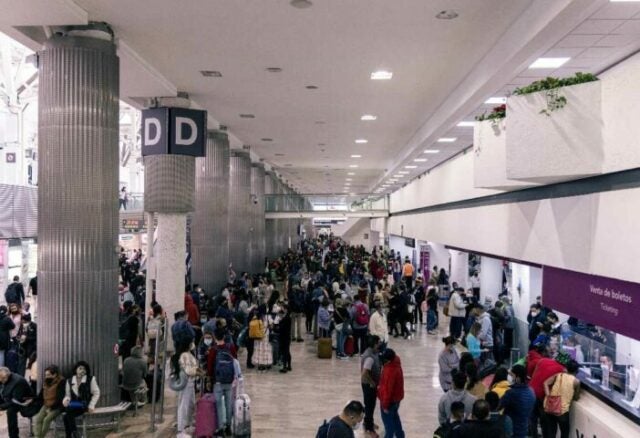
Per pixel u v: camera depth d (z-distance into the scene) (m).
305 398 10.23
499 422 5.25
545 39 6.82
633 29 6.39
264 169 26.56
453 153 17.12
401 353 14.06
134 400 9.06
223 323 9.27
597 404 6.91
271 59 10.01
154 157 12.52
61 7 7.31
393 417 7.30
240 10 7.68
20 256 19.16
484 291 17.34
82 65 8.09
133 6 7.62
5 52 21.83
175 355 7.93
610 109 6.76
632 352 8.38
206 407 7.70
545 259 9.04
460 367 7.71
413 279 22.05
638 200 6.22
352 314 13.74
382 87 11.89
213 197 16.88
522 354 12.98
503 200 11.54
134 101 13.19
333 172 32.31
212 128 16.45
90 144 8.18
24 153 24.28
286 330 12.25
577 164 7.06
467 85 10.72
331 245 43.03
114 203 8.58
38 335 8.28
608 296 7.04
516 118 7.57
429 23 8.02
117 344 8.70
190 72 11.00
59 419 7.96
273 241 34.16
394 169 22.88
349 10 7.61
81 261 8.19
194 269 17.05
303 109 14.39
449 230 17.56
